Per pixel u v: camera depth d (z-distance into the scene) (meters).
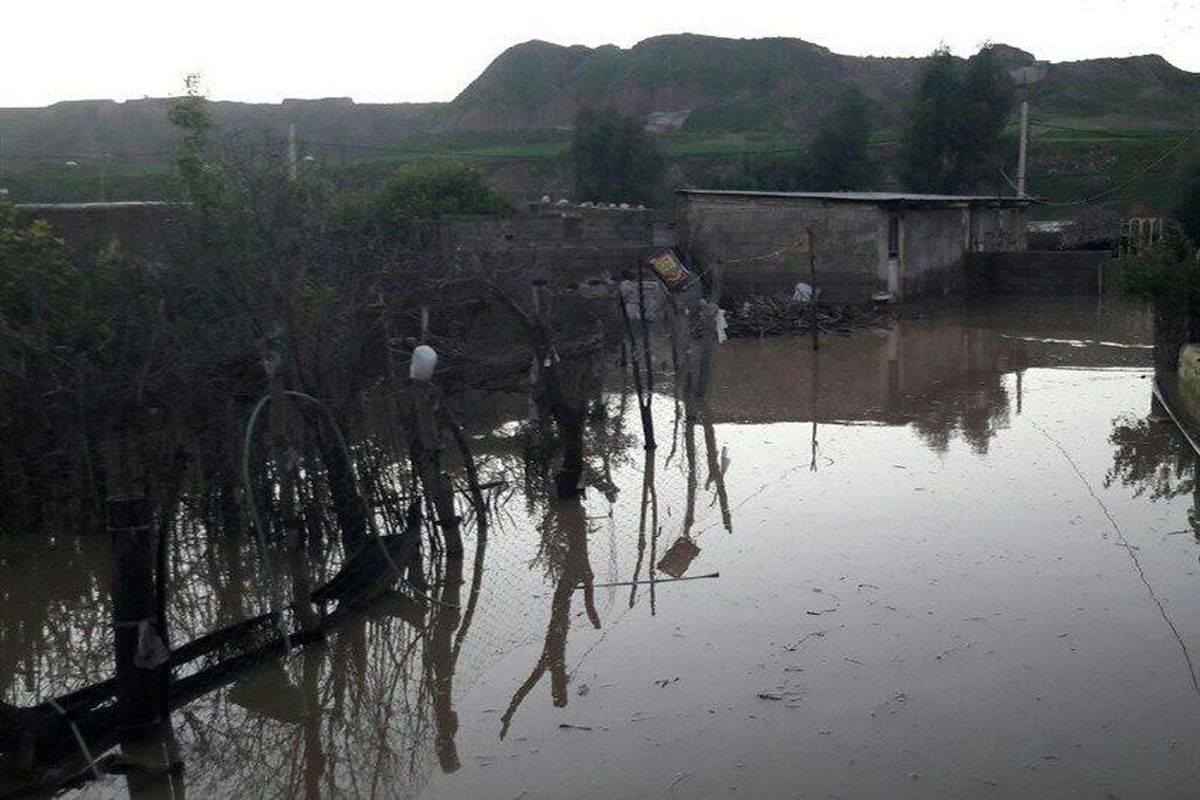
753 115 95.50
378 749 6.58
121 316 10.29
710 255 28.27
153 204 13.76
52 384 9.96
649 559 9.69
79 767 6.38
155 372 9.84
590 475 12.63
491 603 8.85
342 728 6.89
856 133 49.12
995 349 21.95
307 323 9.59
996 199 32.25
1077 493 11.12
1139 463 12.30
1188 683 6.84
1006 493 11.19
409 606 8.84
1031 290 31.27
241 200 10.24
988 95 46.88
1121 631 7.64
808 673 7.16
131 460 9.98
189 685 7.29
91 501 10.05
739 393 17.59
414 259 11.85
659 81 107.69
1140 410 15.45
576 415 11.56
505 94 106.88
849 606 8.27
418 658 7.88
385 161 49.12
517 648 7.90
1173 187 38.75
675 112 101.25
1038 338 23.47
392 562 8.77
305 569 8.20
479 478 12.55
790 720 6.55
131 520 6.45
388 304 10.62
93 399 9.91
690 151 63.66
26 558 9.93
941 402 16.41
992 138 46.94
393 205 26.19
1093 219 44.91
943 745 6.19
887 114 78.75
